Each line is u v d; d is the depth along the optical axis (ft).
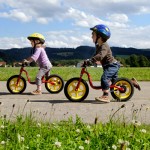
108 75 25.04
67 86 25.35
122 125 15.26
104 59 25.40
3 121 15.24
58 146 11.32
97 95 30.27
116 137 12.83
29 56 30.76
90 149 11.91
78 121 15.49
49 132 13.66
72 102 25.03
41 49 30.96
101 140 12.67
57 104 23.89
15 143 12.00
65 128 14.58
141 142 12.57
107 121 17.67
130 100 26.58
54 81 31.91
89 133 13.51
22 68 30.96
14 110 20.98
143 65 351.67
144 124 16.30
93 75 65.62
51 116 18.92
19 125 14.71
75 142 12.54
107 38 25.48
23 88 31.19
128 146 12.05
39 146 11.83
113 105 23.63
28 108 21.91
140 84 44.16
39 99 26.78
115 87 25.59
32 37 30.94
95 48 25.86
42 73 30.68
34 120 16.87
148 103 24.98
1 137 12.97
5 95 29.66
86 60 25.21
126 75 65.87
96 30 25.38
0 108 21.68
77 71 81.56
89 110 21.36
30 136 13.06
